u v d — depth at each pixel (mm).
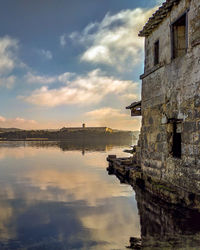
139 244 4520
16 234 5113
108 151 31156
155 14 8758
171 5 7941
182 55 7438
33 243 4672
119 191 9148
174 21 7902
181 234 4953
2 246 4547
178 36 8078
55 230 5328
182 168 7168
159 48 9055
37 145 47562
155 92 9211
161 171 8508
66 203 7500
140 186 9883
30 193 8836
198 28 6574
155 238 4773
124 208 6949
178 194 6836
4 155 24703
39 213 6516
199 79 6500
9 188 9648
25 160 20266
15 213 6516
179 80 7516
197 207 6180
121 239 4805
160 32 8984
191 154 6750
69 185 10281
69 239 4840
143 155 10227
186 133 7059
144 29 9898
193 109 6742
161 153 8547
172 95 7922
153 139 9242
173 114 7828
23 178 11914
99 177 12359
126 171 11797
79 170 14797
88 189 9531
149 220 5918
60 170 14742
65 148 37688
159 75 8906
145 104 10227
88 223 5762
